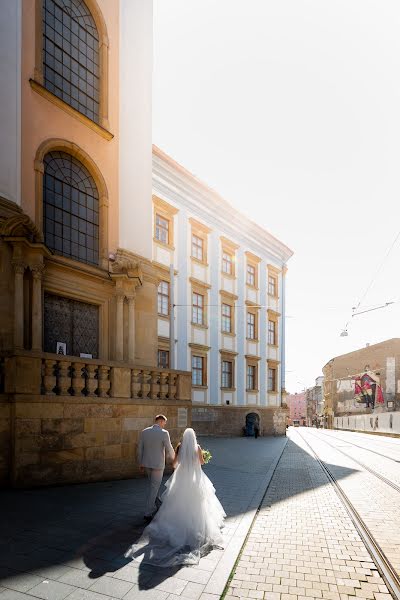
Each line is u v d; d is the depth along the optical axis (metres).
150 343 14.88
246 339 31.91
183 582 4.30
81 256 13.14
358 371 63.31
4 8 10.94
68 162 12.98
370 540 5.93
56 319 12.01
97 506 7.08
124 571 4.51
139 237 15.19
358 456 17.19
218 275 29.48
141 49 16.20
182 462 5.82
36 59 11.90
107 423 9.73
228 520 6.70
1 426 8.18
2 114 10.67
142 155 15.75
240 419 30.19
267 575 4.67
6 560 4.71
